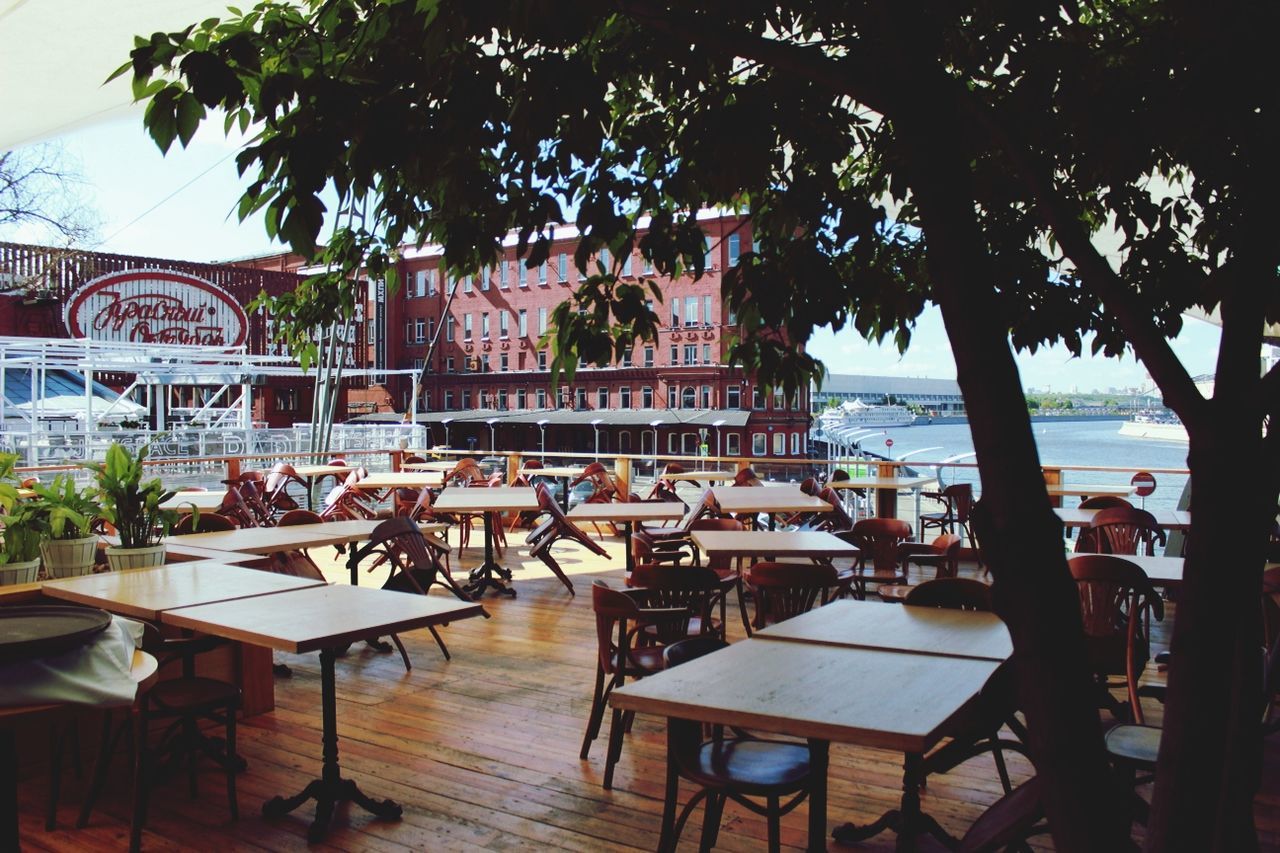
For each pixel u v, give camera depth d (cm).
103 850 335
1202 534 141
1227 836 137
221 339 2334
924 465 1001
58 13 464
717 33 164
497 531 1055
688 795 378
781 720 232
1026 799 213
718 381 4050
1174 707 141
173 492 491
